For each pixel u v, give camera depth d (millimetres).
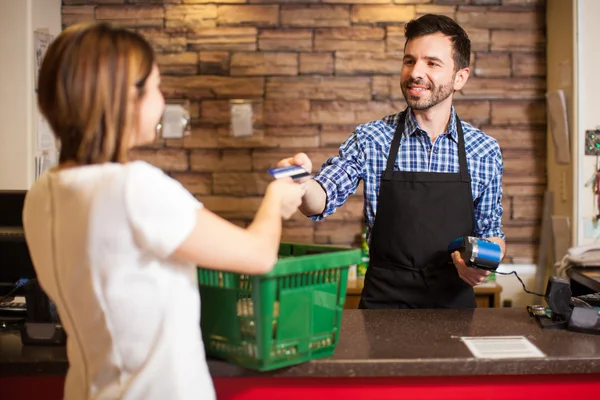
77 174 1323
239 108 3738
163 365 1345
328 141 3764
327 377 1635
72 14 3717
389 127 2531
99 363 1382
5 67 3297
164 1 3713
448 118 2520
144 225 1291
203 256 1340
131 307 1329
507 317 2039
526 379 1656
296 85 3744
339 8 3721
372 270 2488
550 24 3701
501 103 3809
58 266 1364
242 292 1567
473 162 2486
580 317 1868
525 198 3830
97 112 1305
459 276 2389
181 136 3744
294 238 3807
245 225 3777
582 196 3383
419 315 2070
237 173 3768
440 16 2404
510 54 3783
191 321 1399
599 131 3367
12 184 3320
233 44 3725
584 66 3354
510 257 3846
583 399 1661
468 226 2449
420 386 1647
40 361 1610
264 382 1632
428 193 2424
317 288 1578
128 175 1295
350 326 1928
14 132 3307
